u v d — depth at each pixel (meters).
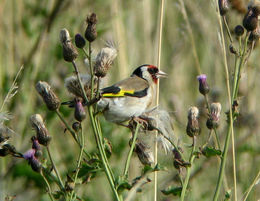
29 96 11.86
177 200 10.06
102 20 12.55
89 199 10.52
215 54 12.70
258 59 12.02
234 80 7.53
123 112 9.37
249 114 12.02
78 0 12.80
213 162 11.61
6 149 6.95
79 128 6.98
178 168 7.17
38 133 6.90
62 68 12.41
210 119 7.28
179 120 11.27
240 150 11.77
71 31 12.16
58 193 6.87
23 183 10.85
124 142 11.44
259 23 7.68
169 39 14.14
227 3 8.08
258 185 10.98
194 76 13.84
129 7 13.52
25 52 12.70
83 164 6.81
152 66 11.21
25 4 12.98
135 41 13.33
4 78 11.98
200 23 13.09
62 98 11.91
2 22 12.59
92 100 6.88
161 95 13.23
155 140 7.84
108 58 7.06
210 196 11.35
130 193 6.66
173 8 14.19
